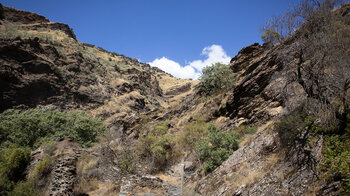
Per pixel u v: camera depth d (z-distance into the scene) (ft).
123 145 64.90
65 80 273.13
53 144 60.85
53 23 451.94
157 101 465.47
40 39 305.12
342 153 16.75
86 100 281.13
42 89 240.32
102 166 54.34
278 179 20.93
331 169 16.37
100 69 365.40
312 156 19.33
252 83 59.00
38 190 39.65
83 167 51.80
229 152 42.37
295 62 25.88
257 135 34.42
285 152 24.30
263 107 52.16
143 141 74.02
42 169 44.34
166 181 51.70
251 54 90.84
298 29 26.45
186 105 107.55
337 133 19.13
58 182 41.63
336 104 21.07
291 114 27.91
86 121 101.60
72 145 79.87
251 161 29.48
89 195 43.86
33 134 89.51
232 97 66.13
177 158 65.57
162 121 104.37
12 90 211.82
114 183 48.47
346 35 20.88
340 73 19.43
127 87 365.40
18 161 46.70
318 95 21.45
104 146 61.16
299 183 18.22
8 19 398.21
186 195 36.19
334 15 24.45
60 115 106.93
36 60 249.75
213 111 76.69
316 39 21.77
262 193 21.02
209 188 31.78
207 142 49.75
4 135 87.56
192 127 71.31
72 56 325.21
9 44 231.09
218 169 34.78
